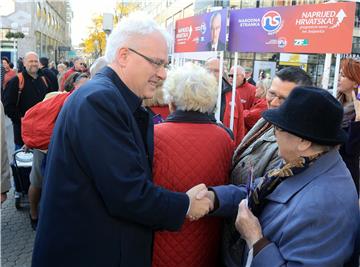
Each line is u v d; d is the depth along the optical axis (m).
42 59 9.76
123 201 1.35
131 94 1.54
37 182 3.75
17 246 3.59
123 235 1.45
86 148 1.34
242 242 1.68
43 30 35.06
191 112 1.74
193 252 1.75
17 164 4.18
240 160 1.89
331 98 1.35
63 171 1.42
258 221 1.46
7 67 8.66
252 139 1.89
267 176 1.53
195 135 1.71
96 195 1.41
